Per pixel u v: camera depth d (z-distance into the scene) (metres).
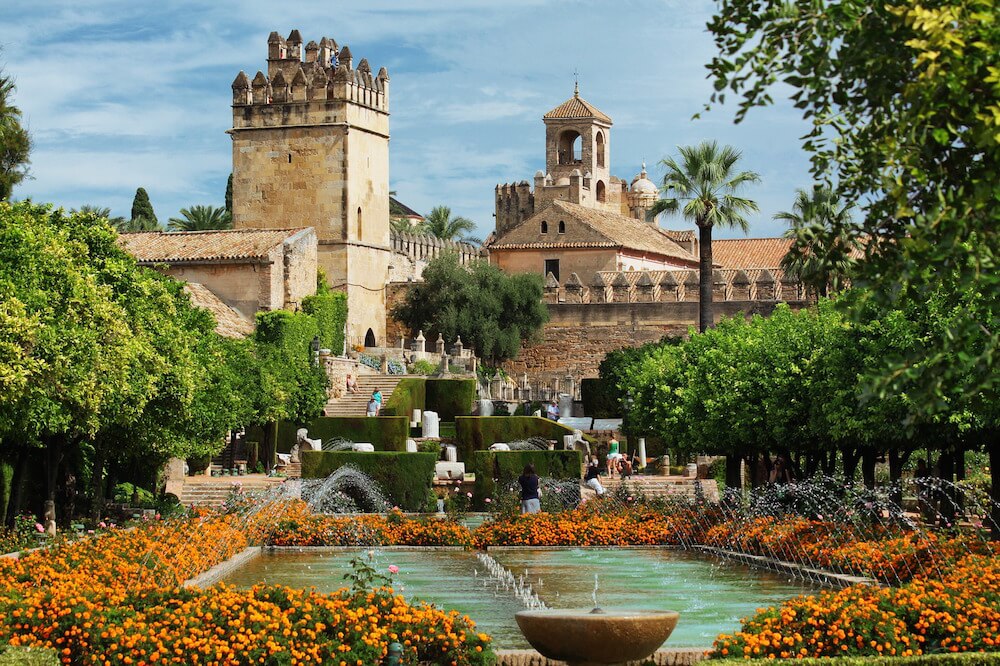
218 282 80.44
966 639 16.86
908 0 11.70
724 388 43.09
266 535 36.88
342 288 91.62
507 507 42.22
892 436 31.56
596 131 137.50
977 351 15.00
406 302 98.81
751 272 95.44
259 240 82.81
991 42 11.14
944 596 17.88
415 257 109.69
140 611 17.31
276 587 18.12
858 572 26.97
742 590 26.80
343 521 37.66
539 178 129.88
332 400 73.44
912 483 45.47
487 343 97.88
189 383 38.12
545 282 102.00
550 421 61.81
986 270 11.72
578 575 29.98
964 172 12.06
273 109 92.75
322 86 92.12
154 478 47.56
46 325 29.28
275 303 80.69
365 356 84.50
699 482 50.34
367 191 94.25
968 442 31.50
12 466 37.44
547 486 47.94
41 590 18.47
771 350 41.19
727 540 34.78
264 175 92.94
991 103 11.44
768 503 39.19
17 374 27.38
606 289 99.19
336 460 49.25
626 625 15.06
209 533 30.70
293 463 58.19
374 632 16.73
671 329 97.62
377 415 69.44
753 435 42.06
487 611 23.89
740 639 16.91
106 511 41.12
